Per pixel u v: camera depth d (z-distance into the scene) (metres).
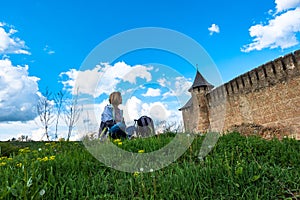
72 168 2.94
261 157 3.26
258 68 14.85
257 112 14.95
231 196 2.28
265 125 14.41
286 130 13.13
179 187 2.38
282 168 2.88
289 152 3.34
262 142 3.88
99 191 2.45
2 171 2.88
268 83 14.24
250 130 13.25
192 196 2.27
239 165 2.77
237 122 16.48
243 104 16.00
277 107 13.72
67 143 4.87
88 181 2.65
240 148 3.62
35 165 2.91
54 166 2.97
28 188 2.21
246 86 15.71
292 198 2.29
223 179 2.52
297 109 12.70
